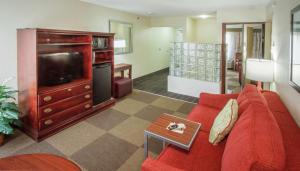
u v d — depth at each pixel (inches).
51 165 57.0
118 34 218.5
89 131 116.5
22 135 110.3
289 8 89.1
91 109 138.7
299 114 70.2
